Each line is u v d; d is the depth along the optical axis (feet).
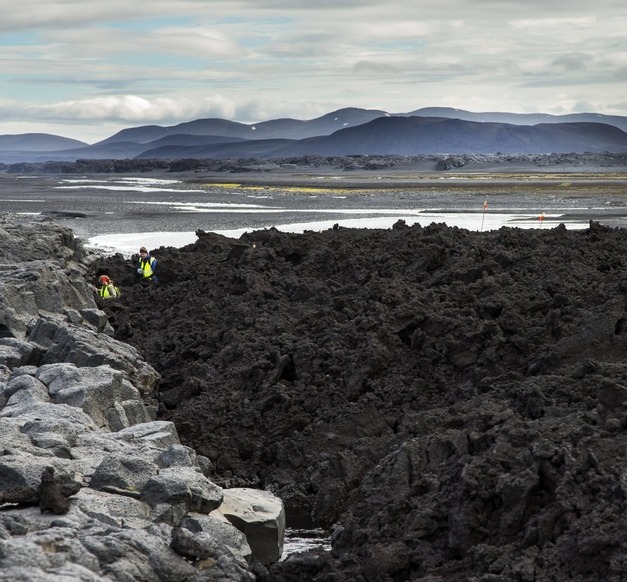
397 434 55.67
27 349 66.28
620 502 34.96
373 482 47.75
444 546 39.17
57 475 37.83
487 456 41.39
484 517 38.81
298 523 51.96
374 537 41.11
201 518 39.68
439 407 61.82
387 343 68.74
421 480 43.88
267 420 63.46
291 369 68.85
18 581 28.53
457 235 98.27
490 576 33.81
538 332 66.13
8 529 34.17
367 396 63.05
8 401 54.34
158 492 39.58
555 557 34.24
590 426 41.42
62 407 51.01
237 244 108.17
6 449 41.34
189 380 69.62
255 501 46.14
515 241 93.09
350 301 78.02
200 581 33.81
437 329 69.21
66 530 34.09
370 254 96.73
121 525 36.68
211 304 90.17
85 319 85.71
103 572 32.09
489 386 60.80
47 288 84.99
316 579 40.11
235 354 72.79
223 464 60.85
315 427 60.95
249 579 35.50
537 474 38.88
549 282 73.46
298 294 85.66
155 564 33.63
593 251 85.97
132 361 67.36
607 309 64.08
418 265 87.71
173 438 50.78
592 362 54.49
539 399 51.13
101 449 45.16
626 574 31.53
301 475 57.52
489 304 71.10
